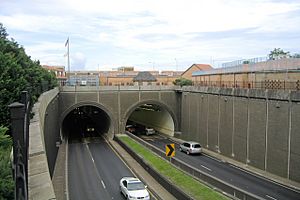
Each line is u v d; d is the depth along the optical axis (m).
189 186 22.89
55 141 37.25
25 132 8.41
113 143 47.31
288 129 27.66
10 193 8.20
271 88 34.72
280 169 28.67
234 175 29.52
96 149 43.72
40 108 21.23
